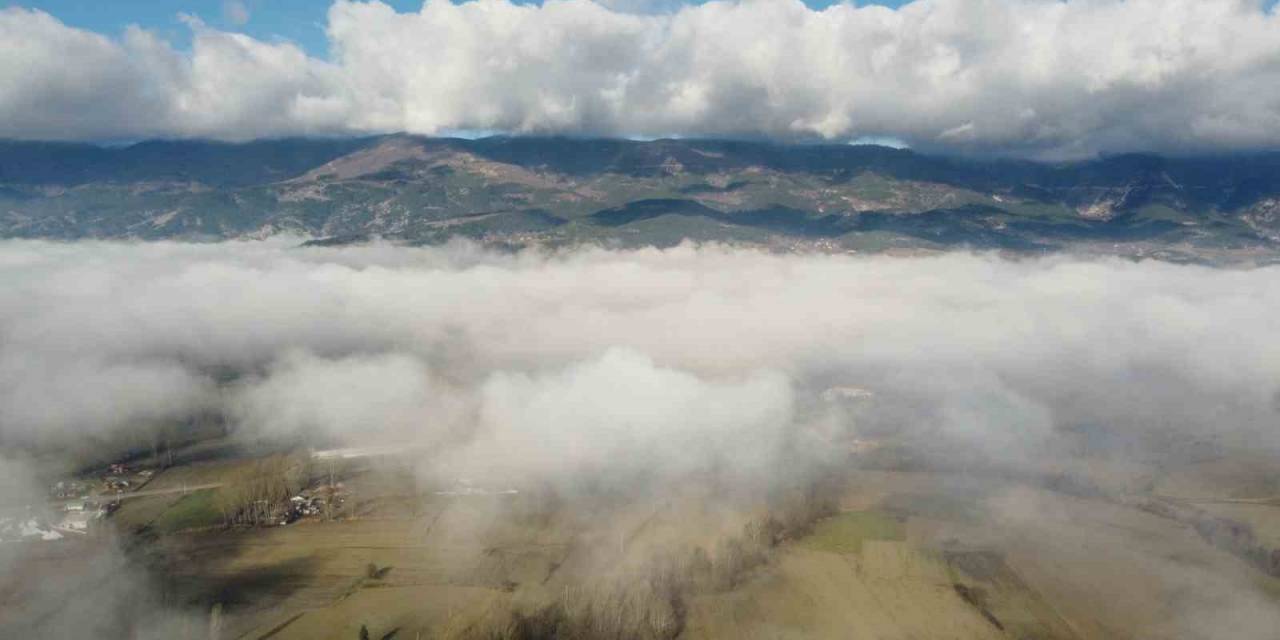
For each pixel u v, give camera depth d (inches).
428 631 6245.1
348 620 6437.0
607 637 6156.5
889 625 6402.6
